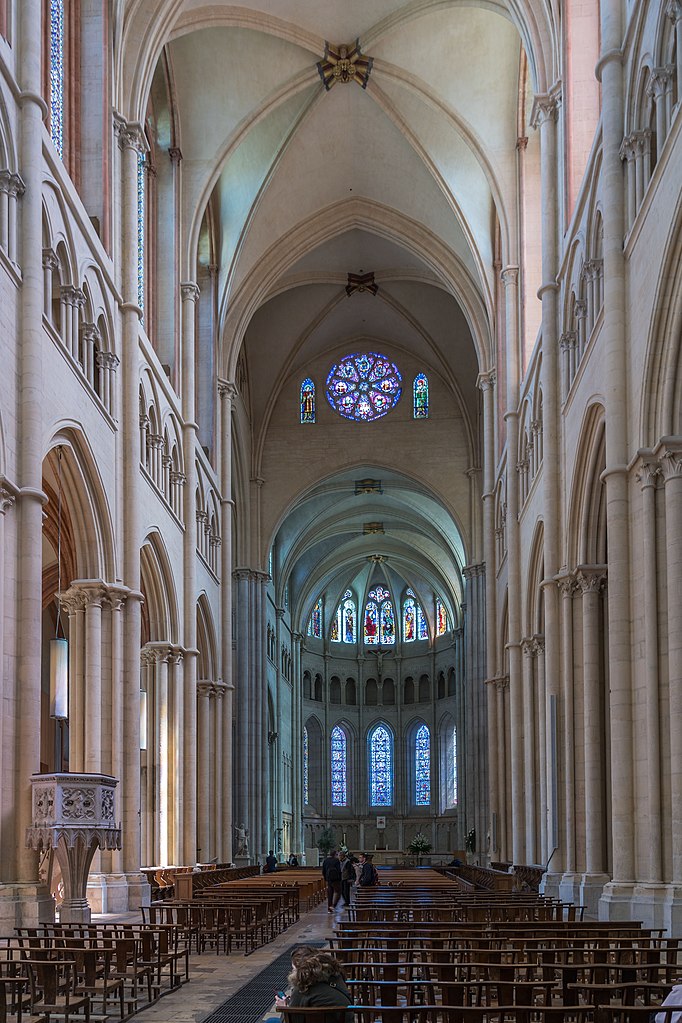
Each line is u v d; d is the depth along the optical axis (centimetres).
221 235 4141
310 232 4350
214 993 1412
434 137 3872
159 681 3225
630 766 1925
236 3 3247
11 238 1853
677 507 1802
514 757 3419
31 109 1920
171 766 3234
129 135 2689
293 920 2728
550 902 2058
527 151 3550
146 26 2734
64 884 1742
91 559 2405
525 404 3366
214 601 4009
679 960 1500
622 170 2088
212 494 4006
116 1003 1299
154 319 3431
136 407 2638
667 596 1822
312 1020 754
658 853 1791
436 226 4278
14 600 1772
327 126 3928
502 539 4022
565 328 2672
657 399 1872
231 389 4288
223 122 3575
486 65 3544
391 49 3569
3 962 1106
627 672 1939
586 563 2512
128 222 2675
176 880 2580
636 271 1977
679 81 1697
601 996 1016
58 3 2453
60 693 1966
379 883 3228
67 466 2286
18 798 1738
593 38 2634
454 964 997
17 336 1850
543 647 3206
